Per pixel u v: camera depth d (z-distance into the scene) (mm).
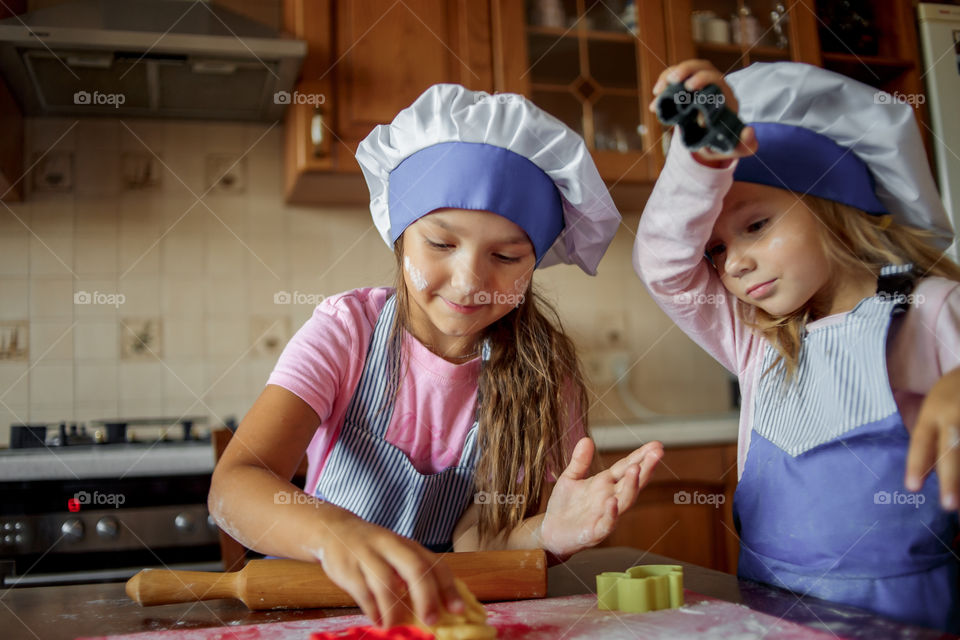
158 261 1983
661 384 2264
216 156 2043
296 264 2068
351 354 797
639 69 2016
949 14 2117
